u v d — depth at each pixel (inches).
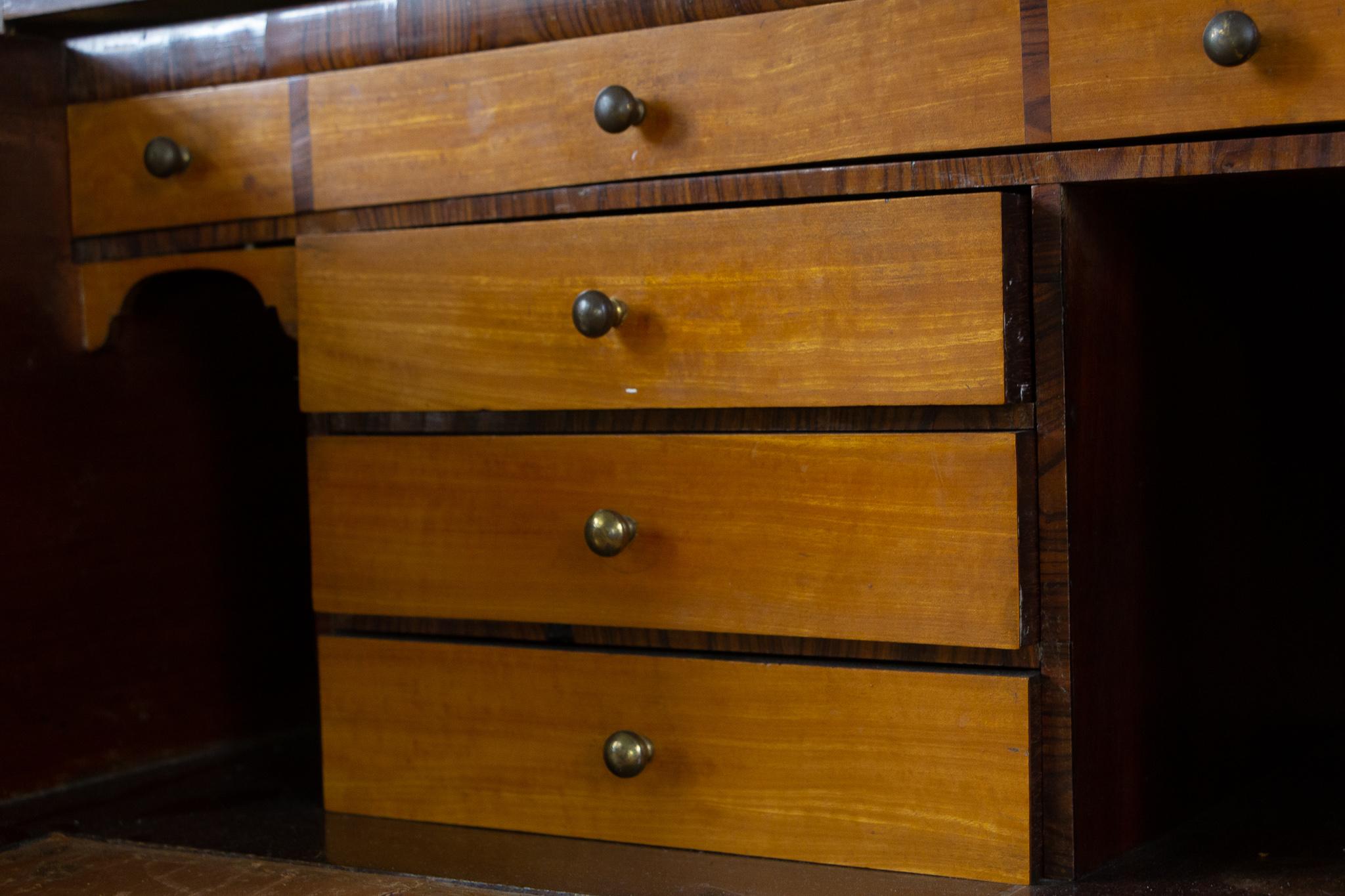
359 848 41.1
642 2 39.2
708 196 39.1
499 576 42.2
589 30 40.1
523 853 40.1
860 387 36.9
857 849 37.7
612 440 40.2
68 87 49.0
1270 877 36.1
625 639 41.0
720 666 39.2
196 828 43.7
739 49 38.3
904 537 36.7
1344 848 38.5
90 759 49.8
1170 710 40.6
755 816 38.9
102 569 50.4
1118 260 38.1
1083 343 36.3
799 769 38.3
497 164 41.8
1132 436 38.7
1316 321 50.0
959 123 35.9
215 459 55.0
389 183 43.5
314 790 48.2
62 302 49.1
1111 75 34.3
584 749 41.2
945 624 36.3
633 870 38.1
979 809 36.2
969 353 35.6
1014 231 35.4
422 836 42.2
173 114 47.0
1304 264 49.2
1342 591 52.1
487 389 42.1
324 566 45.1
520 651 42.0
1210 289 43.2
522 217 42.1
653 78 39.4
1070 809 35.8
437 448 42.9
